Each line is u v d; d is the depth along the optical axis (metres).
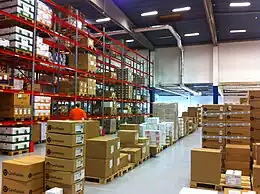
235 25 13.65
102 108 10.91
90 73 9.47
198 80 16.62
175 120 10.27
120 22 11.80
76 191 3.30
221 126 5.21
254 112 5.29
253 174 3.85
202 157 4.22
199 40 16.48
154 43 17.12
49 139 3.35
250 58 15.65
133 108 14.65
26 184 3.12
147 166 5.76
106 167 4.39
